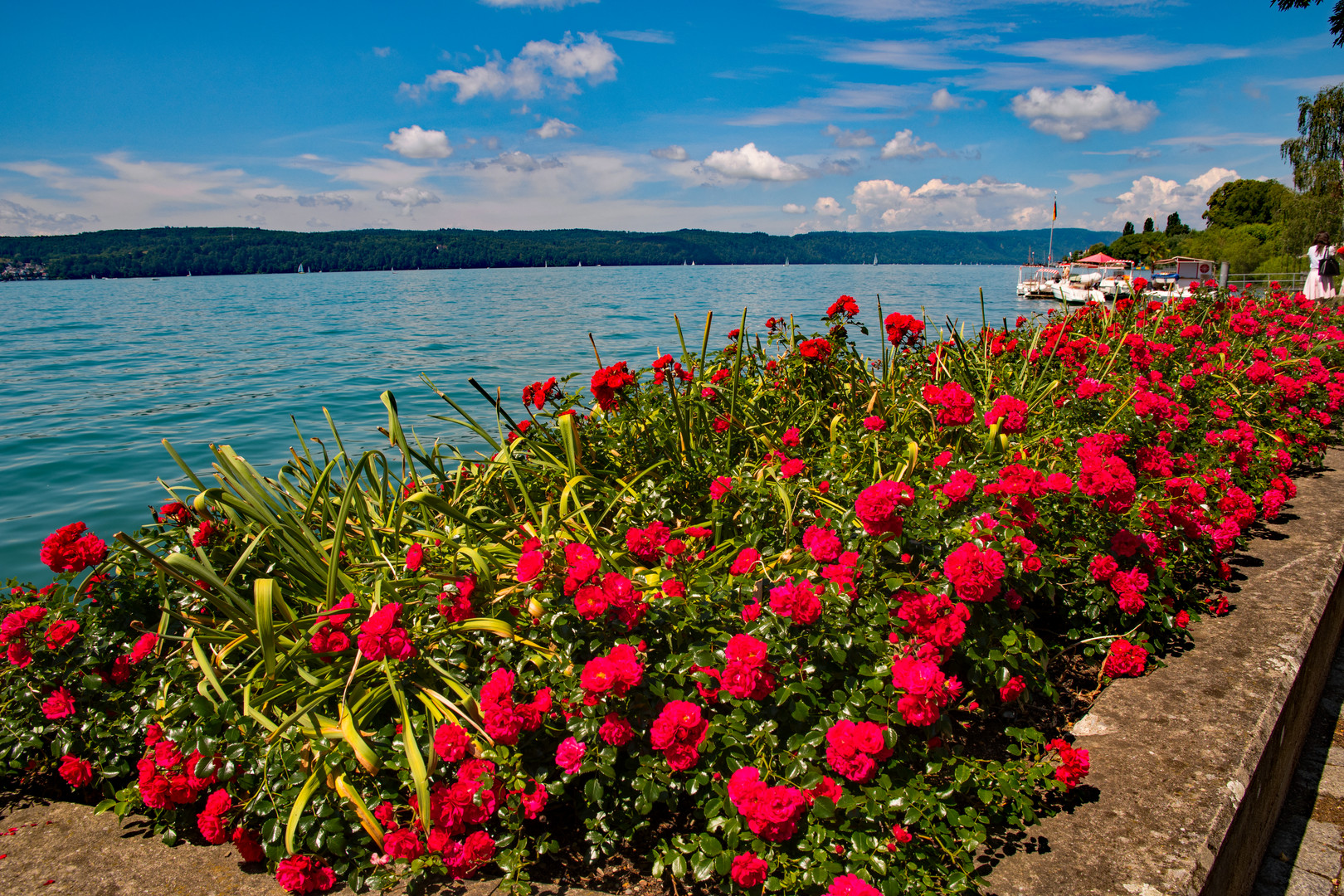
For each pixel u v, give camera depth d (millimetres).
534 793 1838
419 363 20016
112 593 2496
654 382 3691
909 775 1880
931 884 1592
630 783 1914
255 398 14555
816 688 1875
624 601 1970
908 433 3518
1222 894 1753
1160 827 1697
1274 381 4707
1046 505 2588
